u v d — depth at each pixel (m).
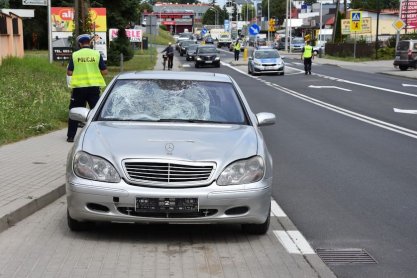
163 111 9.16
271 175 8.23
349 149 16.20
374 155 15.30
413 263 7.46
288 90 35.75
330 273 7.02
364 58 77.44
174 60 76.69
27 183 10.62
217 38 143.25
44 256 7.41
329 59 79.00
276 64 49.47
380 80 43.88
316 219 9.47
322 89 36.38
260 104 27.86
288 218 9.51
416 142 17.44
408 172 13.22
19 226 8.65
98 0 57.91
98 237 8.22
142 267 7.09
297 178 12.57
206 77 10.07
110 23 59.44
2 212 8.60
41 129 17.34
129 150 7.73
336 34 93.12
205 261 7.35
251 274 6.93
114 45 51.31
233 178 7.70
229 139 8.20
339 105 27.72
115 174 7.61
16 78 26.80
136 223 8.01
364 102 29.03
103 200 7.58
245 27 111.38
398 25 55.50
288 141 17.56
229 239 8.27
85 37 15.60
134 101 9.33
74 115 9.49
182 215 7.59
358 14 77.00
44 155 13.62
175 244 8.01
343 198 10.88
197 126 8.77
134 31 77.12
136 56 75.31
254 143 8.24
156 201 7.50
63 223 8.87
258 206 7.83
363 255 7.76
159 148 7.78
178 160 7.59
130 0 60.19
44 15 81.00
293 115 23.91
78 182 7.69
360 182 12.22
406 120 22.55
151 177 7.59
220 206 7.61
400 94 33.03
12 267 7.00
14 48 37.50
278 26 187.75
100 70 15.80
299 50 107.56
